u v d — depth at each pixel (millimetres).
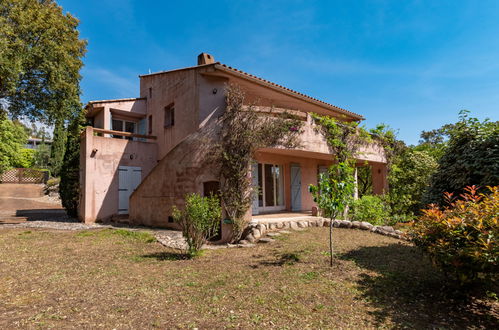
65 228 10570
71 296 4055
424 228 4176
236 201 8617
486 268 3416
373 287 4352
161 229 10031
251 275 4922
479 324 3287
